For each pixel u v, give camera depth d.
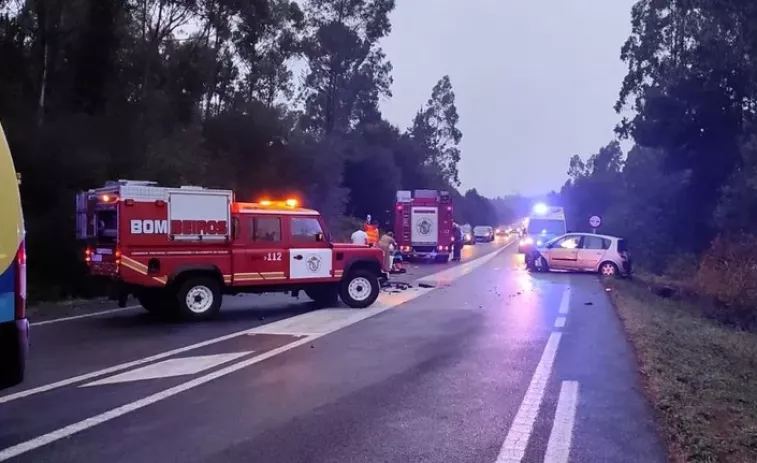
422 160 73.62
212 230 13.47
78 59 19.86
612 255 26.42
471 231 64.31
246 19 28.94
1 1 19.48
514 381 8.29
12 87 18.20
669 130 37.34
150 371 8.80
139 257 12.80
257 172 30.62
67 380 8.28
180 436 6.14
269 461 5.52
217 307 13.55
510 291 19.39
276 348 10.42
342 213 44.03
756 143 30.05
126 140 19.69
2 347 5.32
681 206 39.25
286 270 14.34
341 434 6.21
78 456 5.62
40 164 16.78
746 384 8.50
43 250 16.81
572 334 11.87
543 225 35.97
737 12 34.00
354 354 9.96
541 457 5.62
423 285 20.94
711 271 20.45
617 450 5.79
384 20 52.25
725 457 5.54
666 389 7.68
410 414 6.86
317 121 53.22
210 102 35.28
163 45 27.42
